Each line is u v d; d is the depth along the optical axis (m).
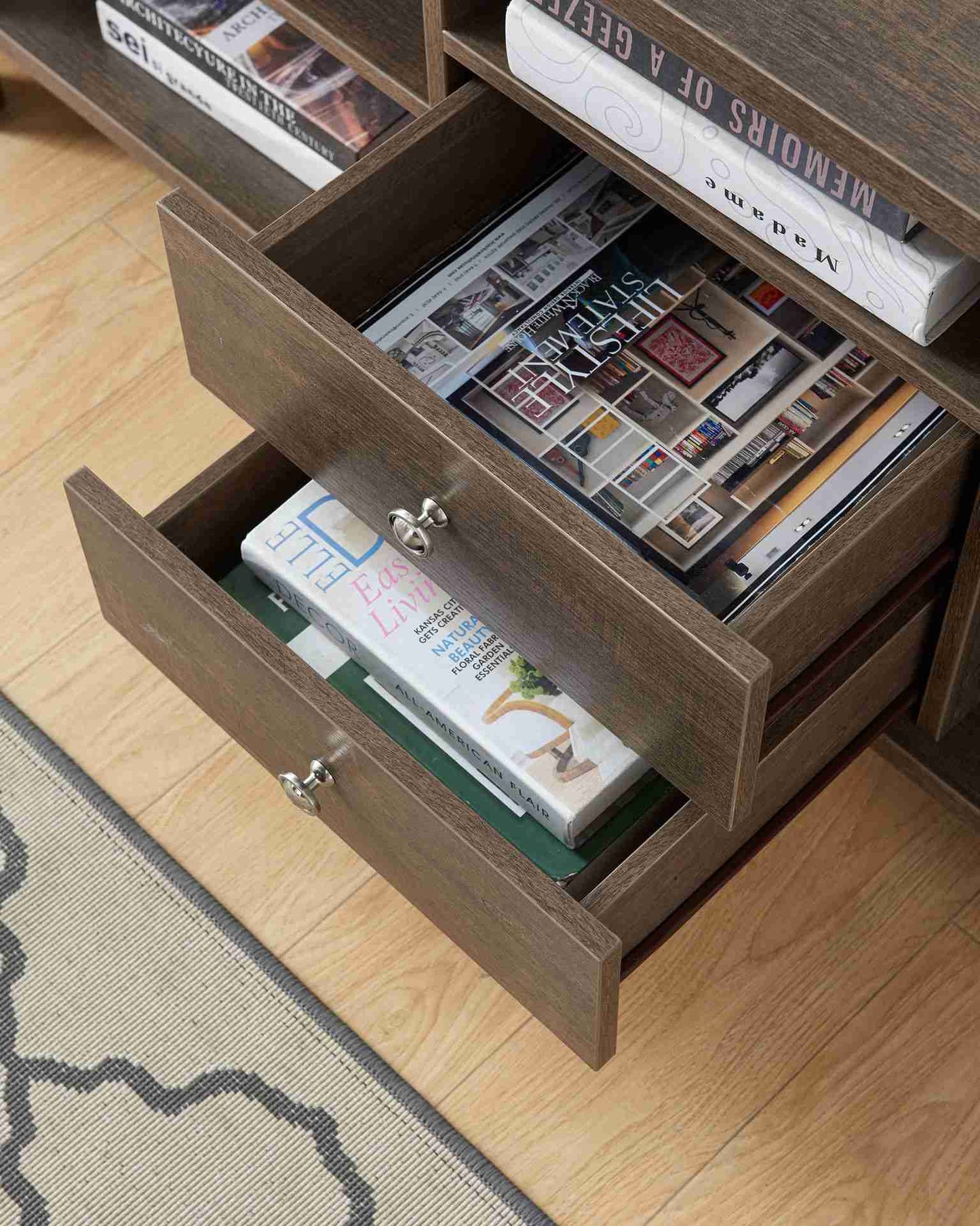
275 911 1.15
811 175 0.80
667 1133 1.07
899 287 0.79
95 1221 1.04
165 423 1.37
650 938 0.94
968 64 0.76
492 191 1.02
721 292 0.96
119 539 0.94
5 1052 1.10
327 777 0.94
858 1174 1.05
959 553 0.93
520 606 0.85
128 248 1.47
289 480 1.05
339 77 1.24
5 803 1.19
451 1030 1.11
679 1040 1.10
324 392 0.87
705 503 0.88
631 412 0.92
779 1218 1.04
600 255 0.98
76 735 1.23
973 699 1.07
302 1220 1.04
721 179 0.84
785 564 0.87
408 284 0.98
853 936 1.13
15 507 1.33
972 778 1.10
